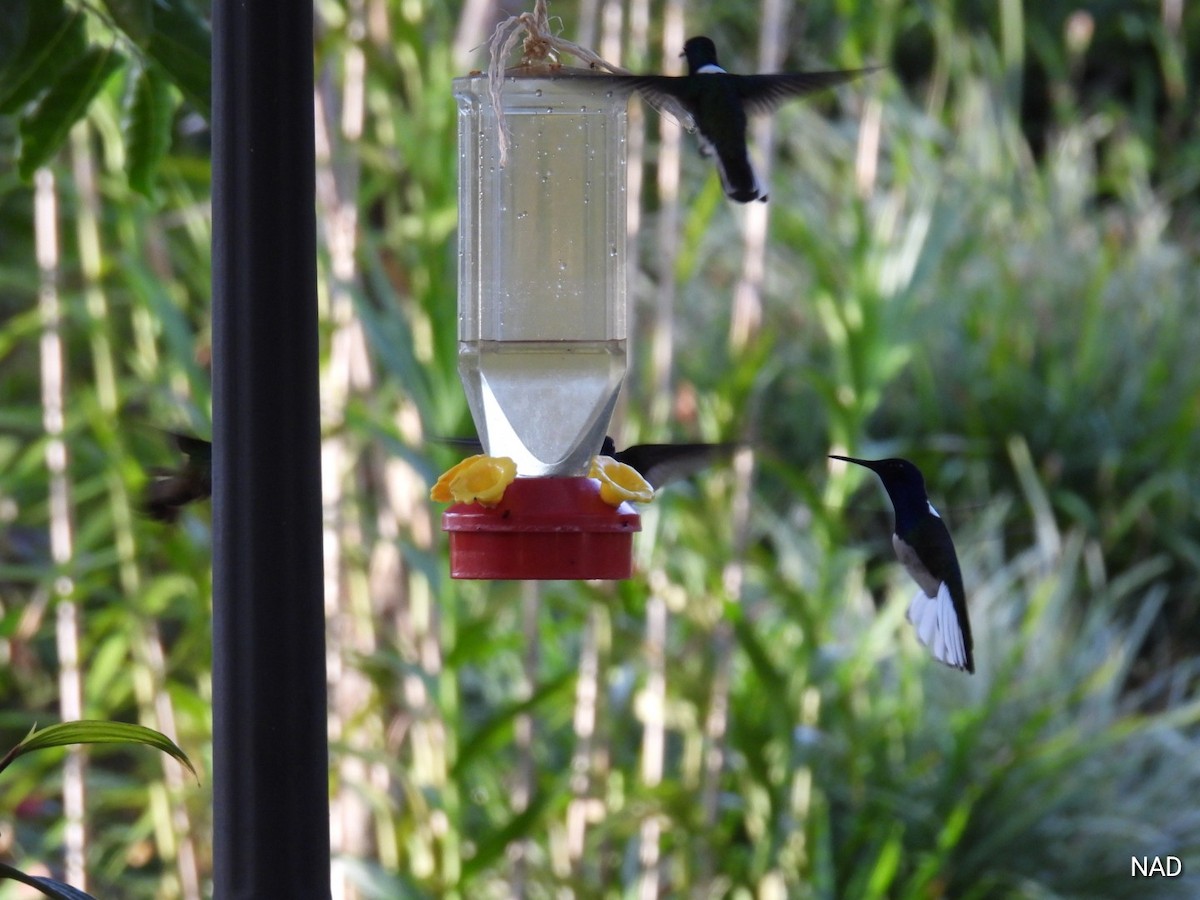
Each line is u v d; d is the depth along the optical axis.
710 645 8.82
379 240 8.81
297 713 3.58
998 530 14.14
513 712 7.49
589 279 5.44
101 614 8.75
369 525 8.52
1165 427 14.68
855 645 10.81
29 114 5.69
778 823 8.69
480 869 7.44
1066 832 10.24
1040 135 22.70
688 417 9.95
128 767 11.30
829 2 18.08
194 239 9.34
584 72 5.03
